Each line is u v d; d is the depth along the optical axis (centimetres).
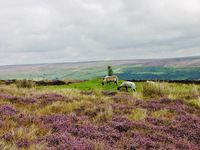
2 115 1079
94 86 3484
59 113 1232
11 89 2109
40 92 1959
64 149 719
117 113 1286
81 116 1188
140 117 1190
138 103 1636
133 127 1031
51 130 929
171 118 1228
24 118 1055
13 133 819
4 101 1456
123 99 1759
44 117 1104
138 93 2144
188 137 961
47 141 796
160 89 2159
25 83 2859
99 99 1733
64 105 1408
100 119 1141
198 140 939
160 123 1130
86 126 983
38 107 1392
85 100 1641
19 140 773
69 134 869
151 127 1038
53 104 1407
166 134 973
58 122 1020
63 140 795
